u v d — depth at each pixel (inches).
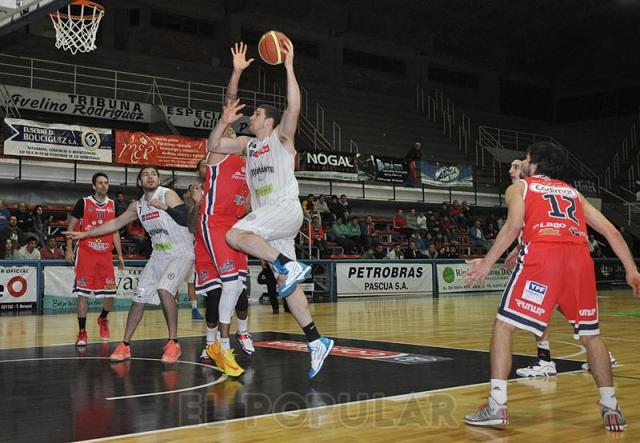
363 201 781.9
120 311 482.6
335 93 1056.2
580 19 1182.3
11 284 464.1
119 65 853.8
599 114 1277.1
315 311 472.4
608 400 134.2
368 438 124.6
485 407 139.3
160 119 771.4
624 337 306.3
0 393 167.8
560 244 137.1
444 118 1109.1
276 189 179.9
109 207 281.4
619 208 1029.8
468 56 1237.7
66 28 534.9
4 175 591.5
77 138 587.5
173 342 225.3
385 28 1137.4
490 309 483.8
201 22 981.2
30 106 699.4
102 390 171.5
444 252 722.8
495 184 958.4
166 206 216.4
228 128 215.3
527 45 1288.1
